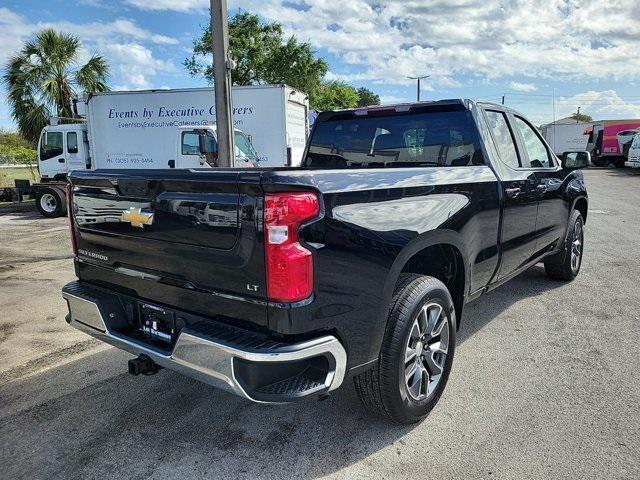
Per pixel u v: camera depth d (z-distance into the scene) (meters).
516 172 4.27
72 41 21.61
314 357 2.43
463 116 3.94
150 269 2.87
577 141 40.84
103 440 3.03
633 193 17.52
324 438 3.00
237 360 2.36
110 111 14.82
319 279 2.38
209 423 3.19
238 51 30.98
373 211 2.67
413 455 2.82
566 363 3.91
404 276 3.07
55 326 4.96
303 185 2.32
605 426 3.05
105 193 3.04
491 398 3.41
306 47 32.22
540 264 6.98
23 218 14.73
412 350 3.01
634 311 5.04
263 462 2.79
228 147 7.65
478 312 5.09
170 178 2.60
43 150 16.36
